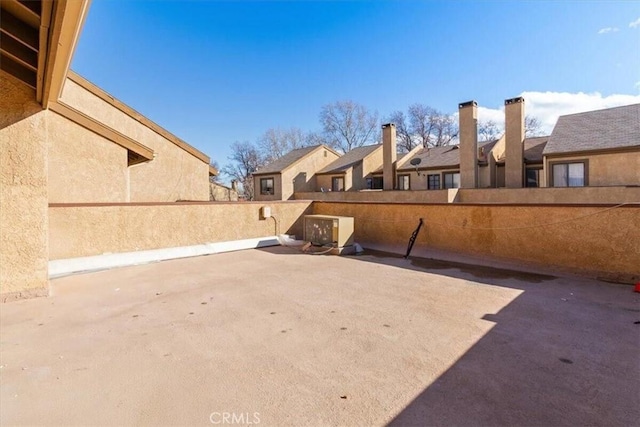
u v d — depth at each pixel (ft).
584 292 16.48
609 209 18.30
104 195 29.22
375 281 19.42
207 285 18.90
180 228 28.14
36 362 10.10
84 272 22.06
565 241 19.94
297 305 15.26
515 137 59.36
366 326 12.69
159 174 45.52
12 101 15.93
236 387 8.65
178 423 7.26
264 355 10.43
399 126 146.82
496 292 16.84
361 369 9.50
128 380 9.04
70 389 8.62
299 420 7.31
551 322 12.75
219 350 10.82
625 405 7.63
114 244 24.76
